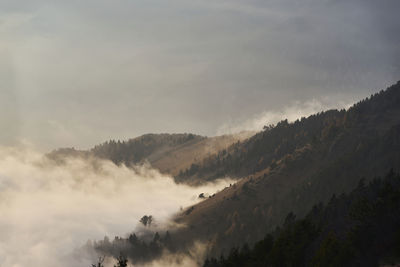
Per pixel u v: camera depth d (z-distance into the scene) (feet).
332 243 268.41
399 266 239.30
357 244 264.31
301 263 298.76
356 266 250.37
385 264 244.83
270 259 309.42
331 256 262.88
